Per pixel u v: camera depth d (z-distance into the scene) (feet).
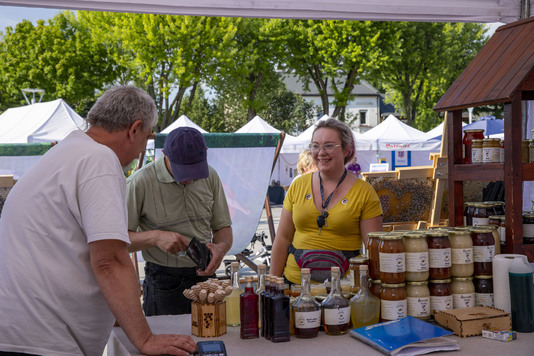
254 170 14.49
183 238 8.13
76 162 5.48
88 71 92.32
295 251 9.10
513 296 6.23
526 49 8.14
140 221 9.22
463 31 101.55
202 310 6.14
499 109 99.71
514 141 7.60
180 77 80.59
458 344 5.74
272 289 6.07
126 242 5.45
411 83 103.50
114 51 87.97
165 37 78.13
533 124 12.39
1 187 11.71
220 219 9.93
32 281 5.41
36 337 5.44
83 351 5.78
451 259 6.67
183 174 8.54
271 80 95.20
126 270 5.46
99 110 5.92
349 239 8.94
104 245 5.32
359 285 6.63
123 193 5.65
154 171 9.12
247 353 5.59
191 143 8.54
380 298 6.48
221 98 123.75
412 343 5.46
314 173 9.55
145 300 9.48
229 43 81.25
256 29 88.28
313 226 9.08
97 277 5.41
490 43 9.20
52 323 5.47
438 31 98.99
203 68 83.05
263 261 23.35
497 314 6.15
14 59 91.81
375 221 8.91
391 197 13.69
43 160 5.68
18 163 13.80
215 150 14.05
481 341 5.85
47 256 5.46
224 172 14.30
